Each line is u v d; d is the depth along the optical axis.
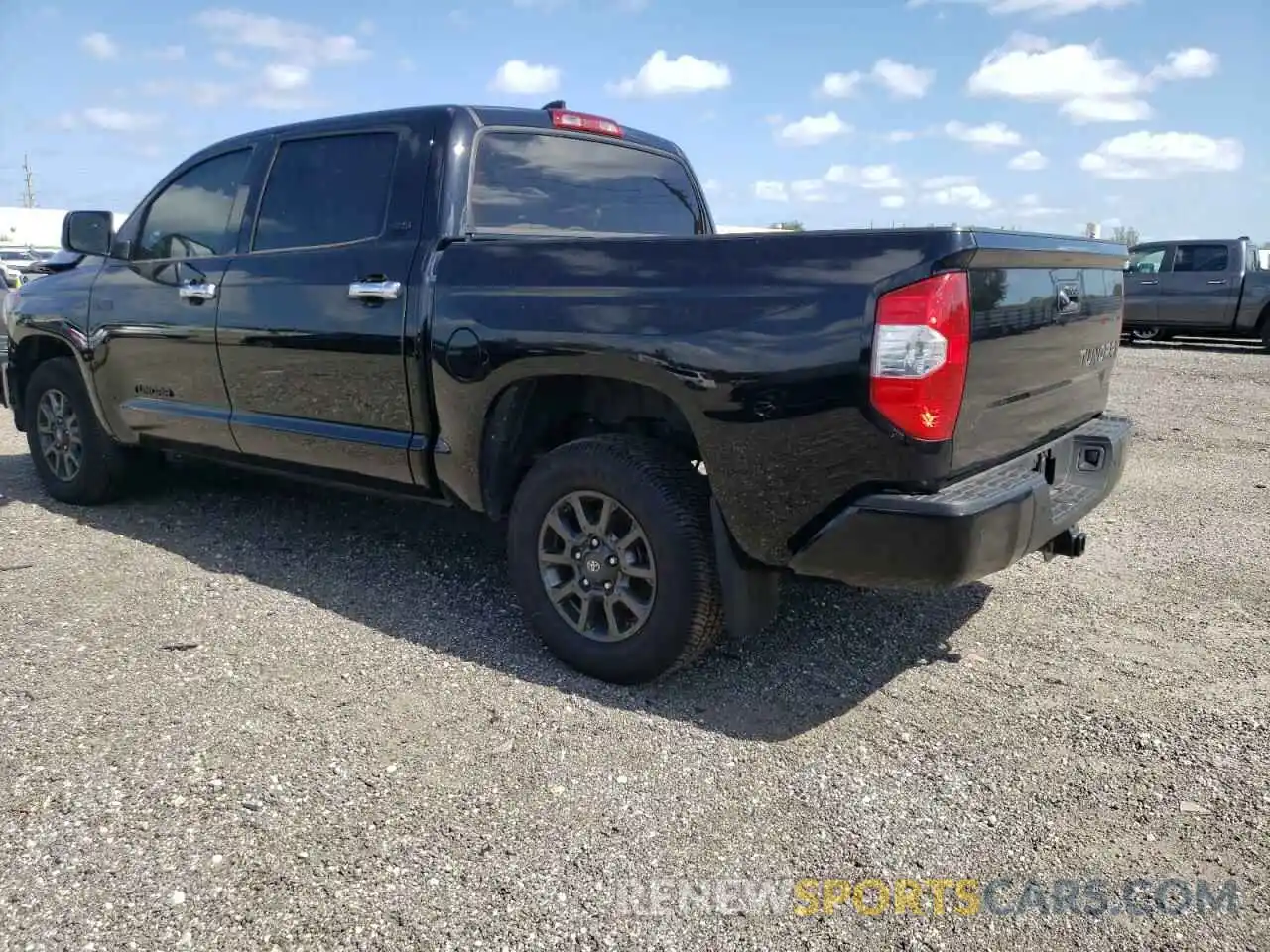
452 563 4.77
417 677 3.56
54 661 3.62
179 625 3.99
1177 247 16.98
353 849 2.59
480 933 2.31
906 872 2.56
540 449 3.87
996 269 2.95
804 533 3.02
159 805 2.76
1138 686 3.59
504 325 3.50
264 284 4.37
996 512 2.85
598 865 2.55
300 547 4.97
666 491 3.28
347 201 4.20
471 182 3.99
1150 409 9.86
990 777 2.98
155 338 4.90
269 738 3.12
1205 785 2.95
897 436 2.79
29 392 5.77
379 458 4.04
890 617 4.22
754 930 2.34
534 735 3.18
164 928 2.29
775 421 2.96
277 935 2.29
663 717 3.31
